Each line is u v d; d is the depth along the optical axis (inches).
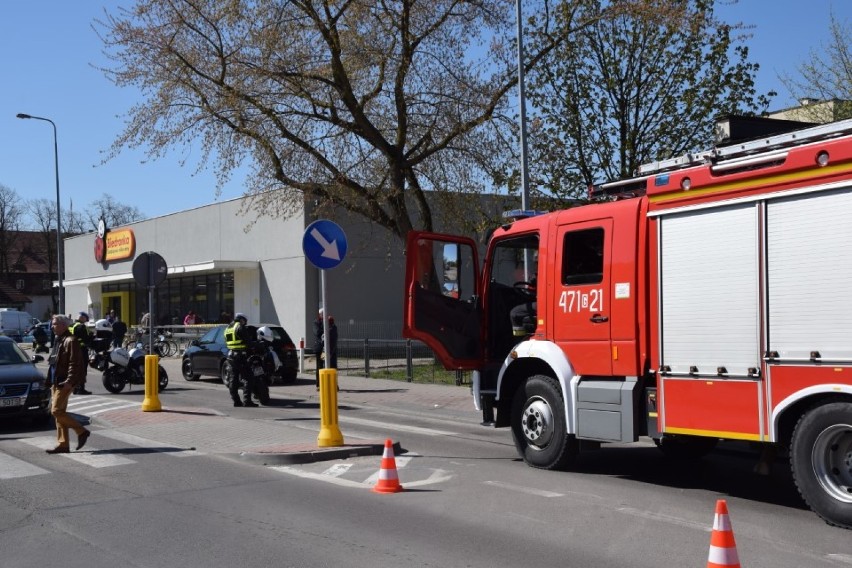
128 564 238.4
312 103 861.2
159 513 297.4
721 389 297.1
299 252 1251.2
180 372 1019.3
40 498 322.0
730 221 297.1
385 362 1037.2
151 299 619.8
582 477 365.1
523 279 435.2
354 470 378.3
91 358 806.5
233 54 858.1
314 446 422.6
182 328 1401.3
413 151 904.9
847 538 261.1
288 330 1272.1
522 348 382.0
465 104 857.5
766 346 283.0
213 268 1336.1
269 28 828.6
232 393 655.8
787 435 282.7
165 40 864.3
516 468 386.9
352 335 1240.2
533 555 244.4
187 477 362.3
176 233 1561.3
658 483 352.8
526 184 681.0
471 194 889.5
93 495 327.3
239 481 353.7
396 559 240.8
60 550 252.7
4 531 274.8
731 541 200.1
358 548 252.2
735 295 293.7
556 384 371.2
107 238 1806.1
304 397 721.0
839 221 264.2
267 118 865.5
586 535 266.5
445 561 238.7
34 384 520.7
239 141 883.4
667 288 318.3
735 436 291.4
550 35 741.9
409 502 314.3
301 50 842.2
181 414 572.4
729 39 679.1
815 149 270.5
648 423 326.6
